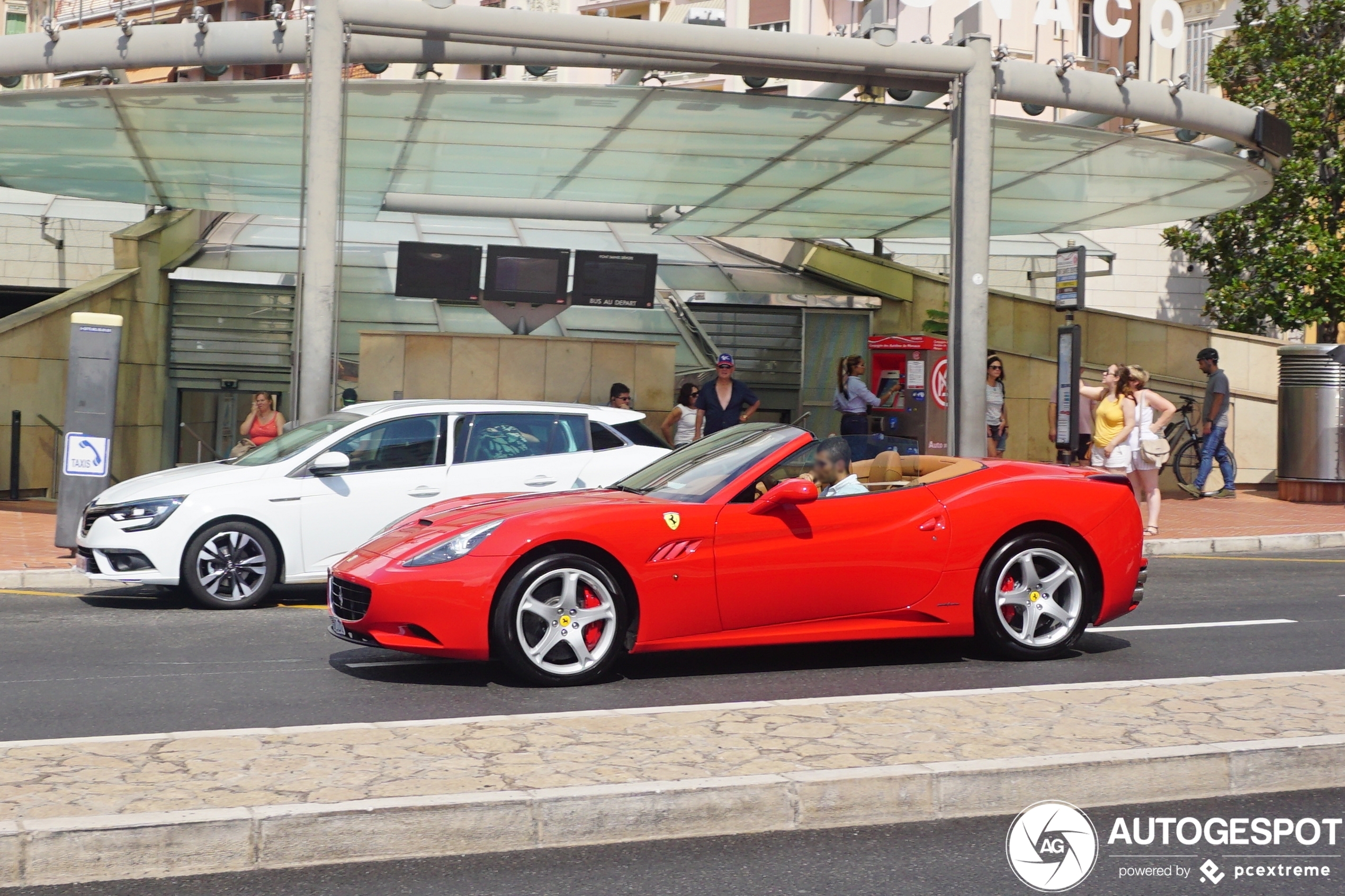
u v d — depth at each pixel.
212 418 21.89
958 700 5.52
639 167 17.45
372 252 23.45
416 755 4.59
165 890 3.71
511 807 4.06
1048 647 7.12
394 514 9.62
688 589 6.51
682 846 4.12
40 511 16.14
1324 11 22.67
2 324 17.52
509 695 6.25
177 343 21.55
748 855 4.05
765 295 23.78
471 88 13.21
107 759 4.50
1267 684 5.87
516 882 3.80
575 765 4.46
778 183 18.45
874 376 18.55
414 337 16.95
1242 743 4.83
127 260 19.98
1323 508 17.30
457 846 4.02
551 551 6.39
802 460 6.95
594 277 18.45
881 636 6.86
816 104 13.96
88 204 23.94
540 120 14.67
